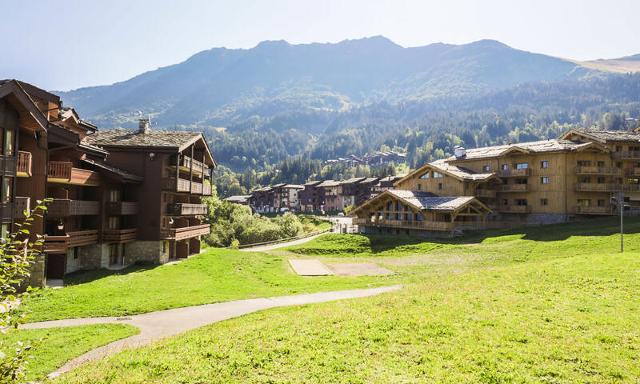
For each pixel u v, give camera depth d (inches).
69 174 1316.4
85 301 1029.2
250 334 645.9
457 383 456.1
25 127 1176.8
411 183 3186.5
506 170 2881.4
